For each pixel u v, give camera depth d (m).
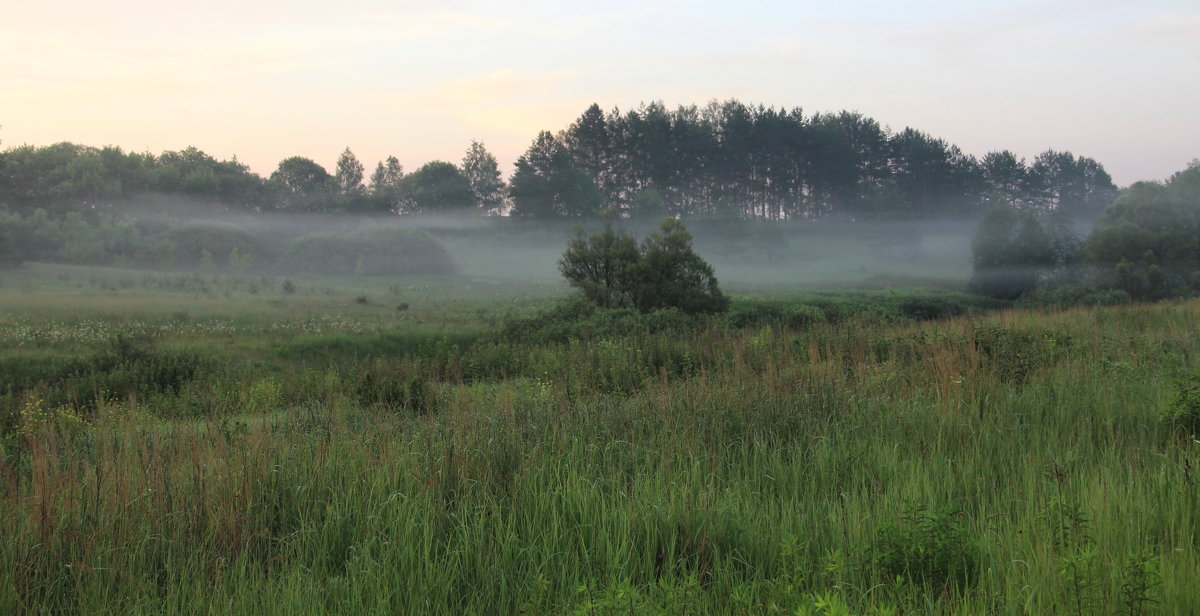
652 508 5.35
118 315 34.56
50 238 71.44
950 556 4.32
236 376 19.56
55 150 105.69
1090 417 7.82
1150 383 9.59
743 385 9.48
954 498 5.64
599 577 4.49
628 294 30.30
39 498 5.23
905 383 9.88
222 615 4.17
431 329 30.88
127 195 99.44
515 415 8.70
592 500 5.61
